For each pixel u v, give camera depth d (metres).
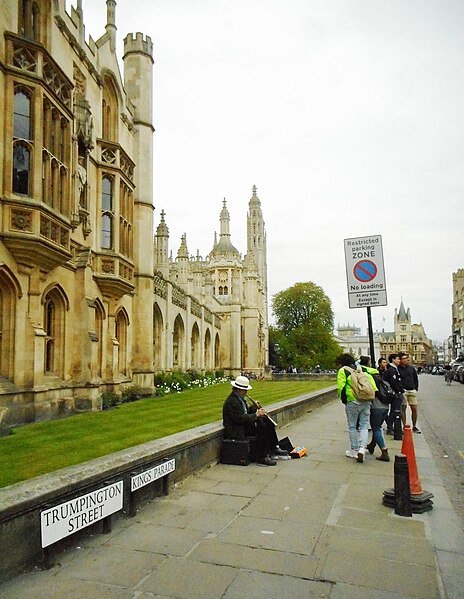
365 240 12.11
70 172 14.09
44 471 7.14
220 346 57.47
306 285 78.12
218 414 14.89
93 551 5.22
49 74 12.80
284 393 26.94
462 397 30.17
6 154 11.45
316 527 6.04
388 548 5.41
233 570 4.81
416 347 166.38
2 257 11.39
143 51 22.41
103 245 17.75
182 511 6.58
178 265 40.06
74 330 15.17
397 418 13.12
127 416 14.06
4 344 11.86
